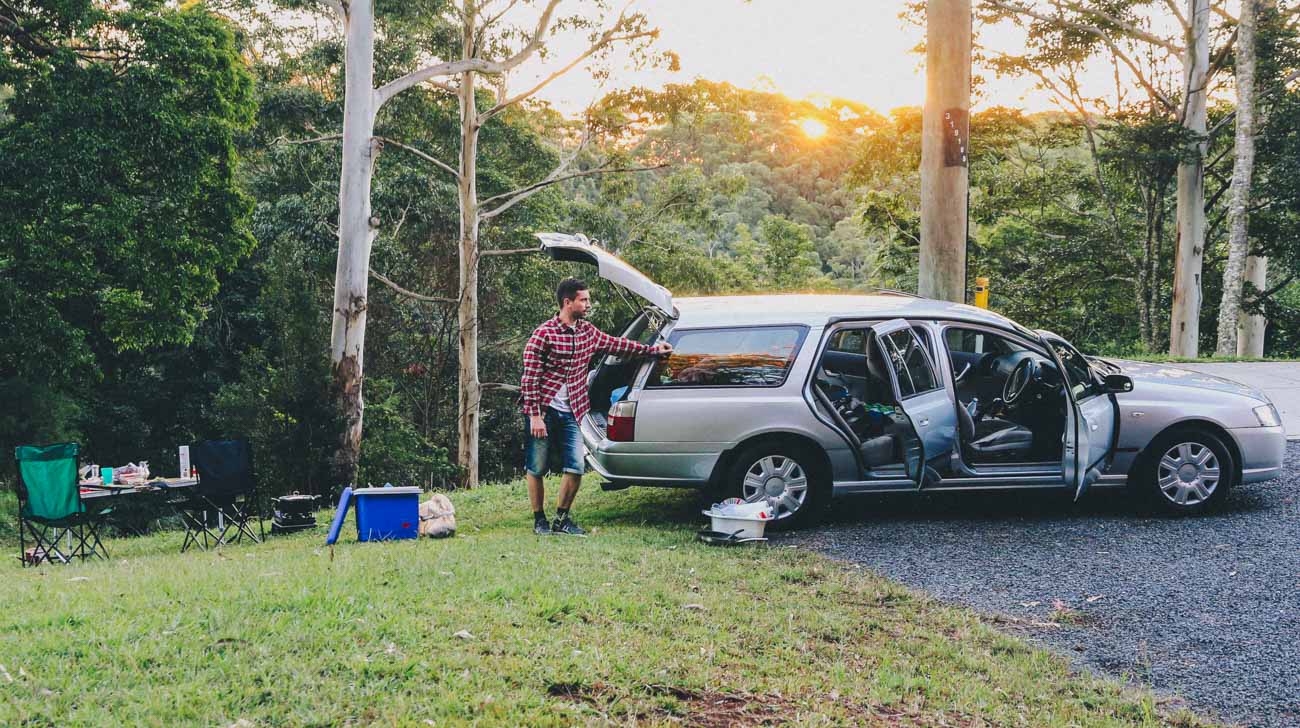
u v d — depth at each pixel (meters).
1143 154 29.11
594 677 3.97
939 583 5.95
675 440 7.31
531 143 34.25
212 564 6.86
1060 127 33.69
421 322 30.67
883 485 7.39
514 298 31.30
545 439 7.47
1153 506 7.56
